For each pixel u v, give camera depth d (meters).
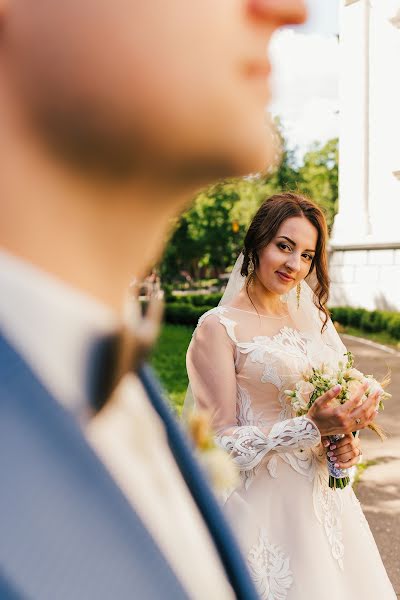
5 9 0.35
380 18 19.36
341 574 2.40
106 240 0.39
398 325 15.26
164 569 0.32
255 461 2.24
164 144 0.38
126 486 0.42
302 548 2.31
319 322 2.79
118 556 0.30
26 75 0.35
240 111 0.40
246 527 2.28
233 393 2.45
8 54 0.35
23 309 0.34
